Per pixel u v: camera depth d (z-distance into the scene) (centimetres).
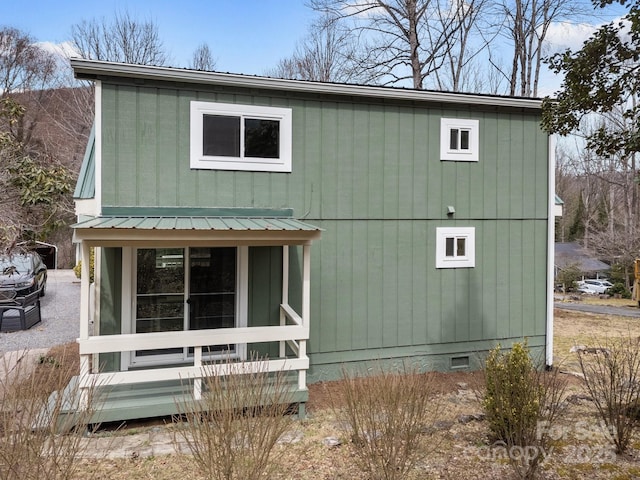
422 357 702
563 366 745
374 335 681
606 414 488
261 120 626
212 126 605
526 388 406
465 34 1722
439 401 548
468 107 720
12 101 727
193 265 605
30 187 643
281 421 375
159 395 499
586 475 396
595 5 459
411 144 697
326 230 659
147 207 572
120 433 474
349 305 670
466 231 723
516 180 749
